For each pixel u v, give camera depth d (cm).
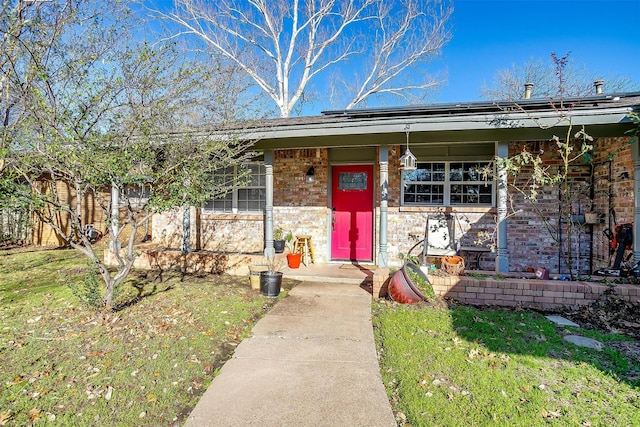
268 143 723
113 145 432
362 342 392
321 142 696
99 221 1200
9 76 410
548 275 558
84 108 405
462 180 773
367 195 838
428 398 281
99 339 385
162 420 257
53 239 1113
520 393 289
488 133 620
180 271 771
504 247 605
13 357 342
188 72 478
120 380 305
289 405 272
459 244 735
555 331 428
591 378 315
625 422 253
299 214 855
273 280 563
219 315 470
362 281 671
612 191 639
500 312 497
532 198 602
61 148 391
